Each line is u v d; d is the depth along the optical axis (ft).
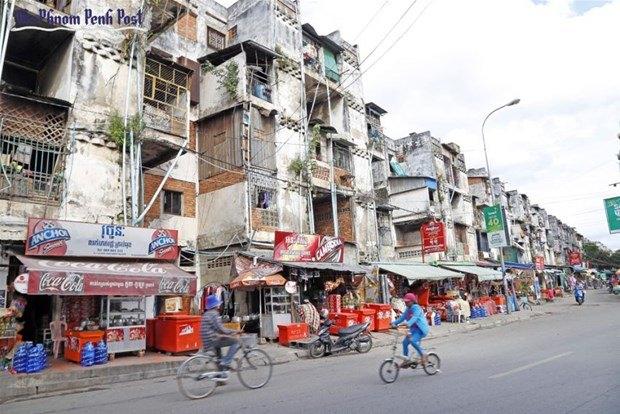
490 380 25.43
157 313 50.29
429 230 83.46
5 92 37.32
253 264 51.80
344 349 42.19
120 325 37.19
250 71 61.21
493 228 85.51
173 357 37.35
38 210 38.24
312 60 75.82
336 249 59.11
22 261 33.27
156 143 47.26
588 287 241.14
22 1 41.16
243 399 22.94
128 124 44.19
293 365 36.60
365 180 81.71
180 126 50.62
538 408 19.20
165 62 50.55
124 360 35.68
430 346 45.14
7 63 45.73
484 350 38.81
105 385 30.27
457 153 123.54
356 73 86.33
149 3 49.32
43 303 40.93
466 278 95.09
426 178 97.55
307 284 58.95
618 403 19.35
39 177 39.06
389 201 95.25
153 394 25.88
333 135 74.79
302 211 63.77
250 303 53.42
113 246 38.55
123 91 45.62
